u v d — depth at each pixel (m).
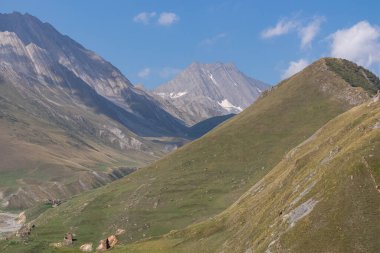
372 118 102.25
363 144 89.12
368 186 81.62
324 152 111.19
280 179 123.88
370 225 77.06
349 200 81.06
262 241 93.06
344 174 84.88
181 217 178.00
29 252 132.88
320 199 84.88
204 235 131.50
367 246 74.94
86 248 155.25
